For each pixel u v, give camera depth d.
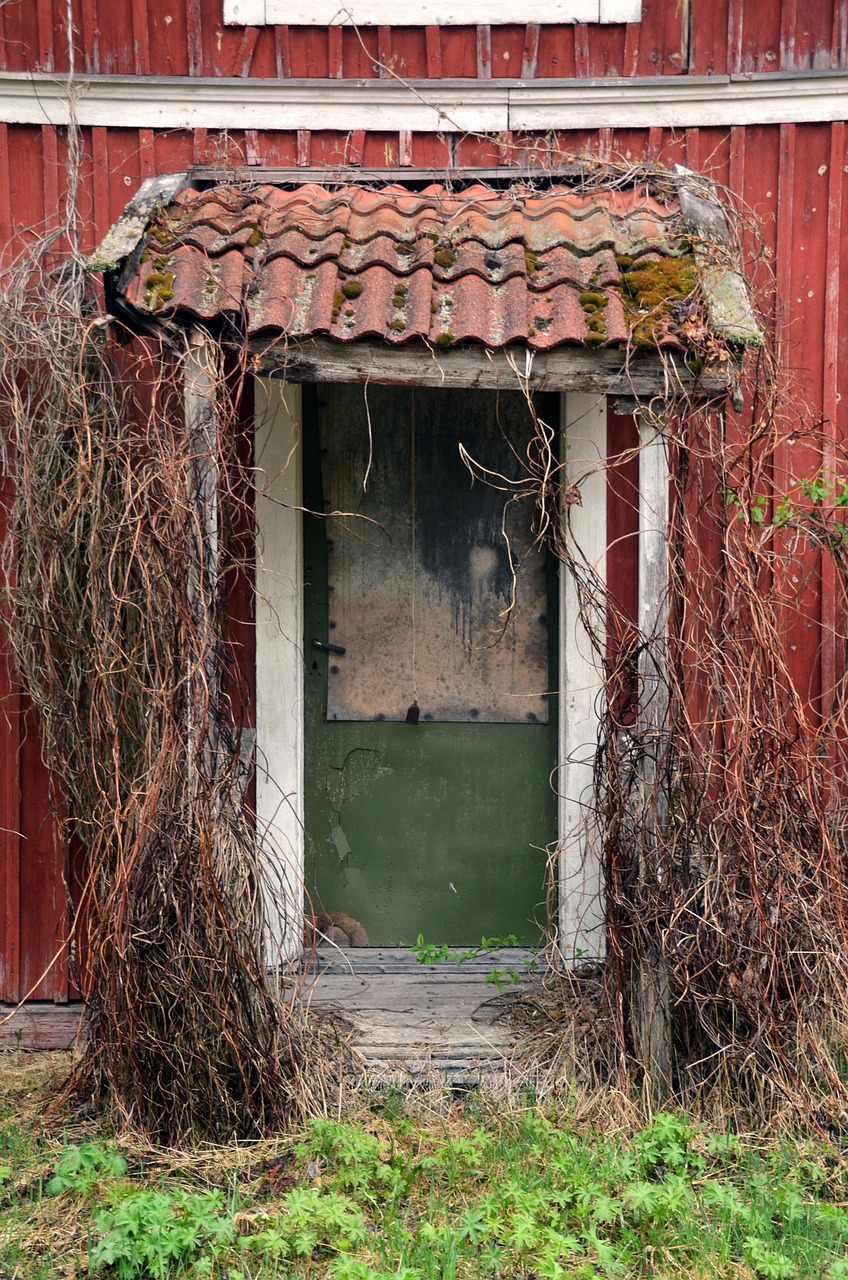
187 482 4.04
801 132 5.12
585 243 4.51
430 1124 4.18
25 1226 3.63
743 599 4.29
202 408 4.12
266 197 4.89
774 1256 3.33
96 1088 4.29
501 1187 3.72
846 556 5.05
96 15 5.11
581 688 5.24
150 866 4.01
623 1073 4.20
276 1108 4.10
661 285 4.25
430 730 5.69
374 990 5.11
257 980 4.12
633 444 5.23
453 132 5.18
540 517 5.59
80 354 4.32
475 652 5.67
